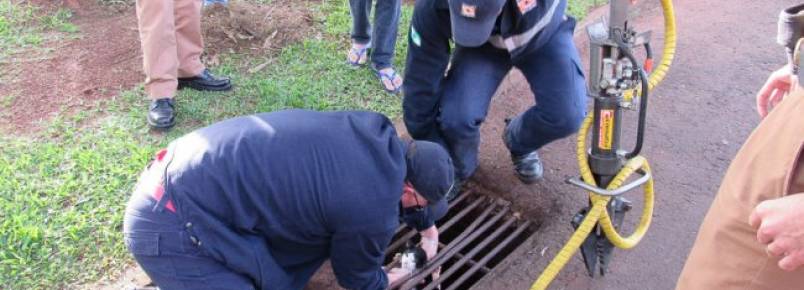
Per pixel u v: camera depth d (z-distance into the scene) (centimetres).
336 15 497
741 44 480
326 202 220
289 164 221
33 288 283
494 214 346
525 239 334
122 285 287
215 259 228
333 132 224
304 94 413
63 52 449
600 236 276
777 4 536
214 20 474
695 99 421
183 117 394
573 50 305
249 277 237
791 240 157
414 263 293
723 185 205
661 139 387
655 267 304
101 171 346
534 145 331
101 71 432
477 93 308
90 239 306
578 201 344
